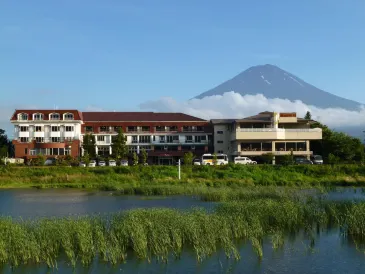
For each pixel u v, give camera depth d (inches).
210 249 991.6
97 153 4131.4
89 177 2790.4
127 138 4188.0
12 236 937.5
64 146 3922.2
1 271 883.4
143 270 891.4
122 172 2886.3
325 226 1254.3
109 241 979.3
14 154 4001.0
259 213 1205.7
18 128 3971.5
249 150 3836.1
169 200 1932.8
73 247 972.6
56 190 2427.4
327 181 2623.0
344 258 964.0
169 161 4188.0
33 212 1617.9
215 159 3410.4
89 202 1899.6
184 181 2603.3
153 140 4210.1
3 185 2632.9
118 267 906.7
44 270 890.7
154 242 982.4
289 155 3326.8
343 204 1387.8
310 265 920.9
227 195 1887.3
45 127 3993.6
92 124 4151.1
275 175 2795.3
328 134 4025.6
